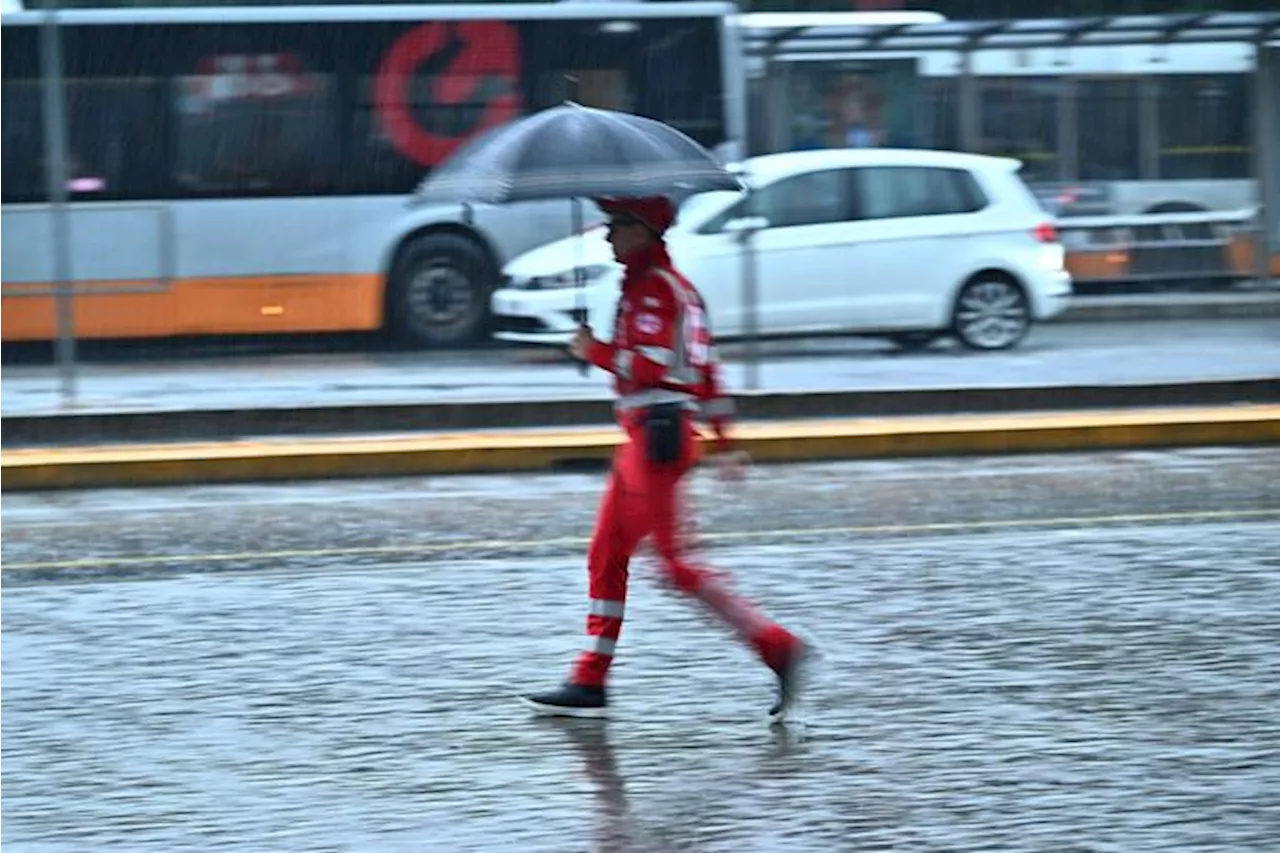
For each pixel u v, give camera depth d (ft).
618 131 72.33
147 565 107.45
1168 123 238.48
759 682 80.48
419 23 215.51
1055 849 59.82
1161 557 104.88
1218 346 207.92
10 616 94.17
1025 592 96.37
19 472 136.36
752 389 162.71
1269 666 81.56
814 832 61.62
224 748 71.97
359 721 75.31
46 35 160.45
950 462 144.87
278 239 212.02
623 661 84.33
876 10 252.21
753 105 228.63
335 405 155.33
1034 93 237.04
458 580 101.60
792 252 197.98
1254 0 257.34
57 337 175.63
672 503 72.95
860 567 103.35
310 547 112.57
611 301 193.16
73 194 209.05
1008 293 205.46
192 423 152.66
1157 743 71.00
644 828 62.23
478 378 188.85
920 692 78.28
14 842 61.82
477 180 71.97
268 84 213.25
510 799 65.51
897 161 202.28
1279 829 61.57
